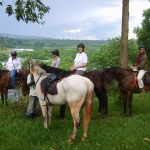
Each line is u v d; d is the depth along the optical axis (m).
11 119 11.65
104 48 68.12
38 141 9.44
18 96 14.94
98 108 14.20
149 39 45.38
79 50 12.10
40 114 12.56
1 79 14.71
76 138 9.52
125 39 15.03
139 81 12.91
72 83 9.20
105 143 9.01
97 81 12.83
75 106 9.17
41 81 10.39
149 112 13.91
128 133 9.87
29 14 13.48
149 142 8.89
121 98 14.66
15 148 8.85
